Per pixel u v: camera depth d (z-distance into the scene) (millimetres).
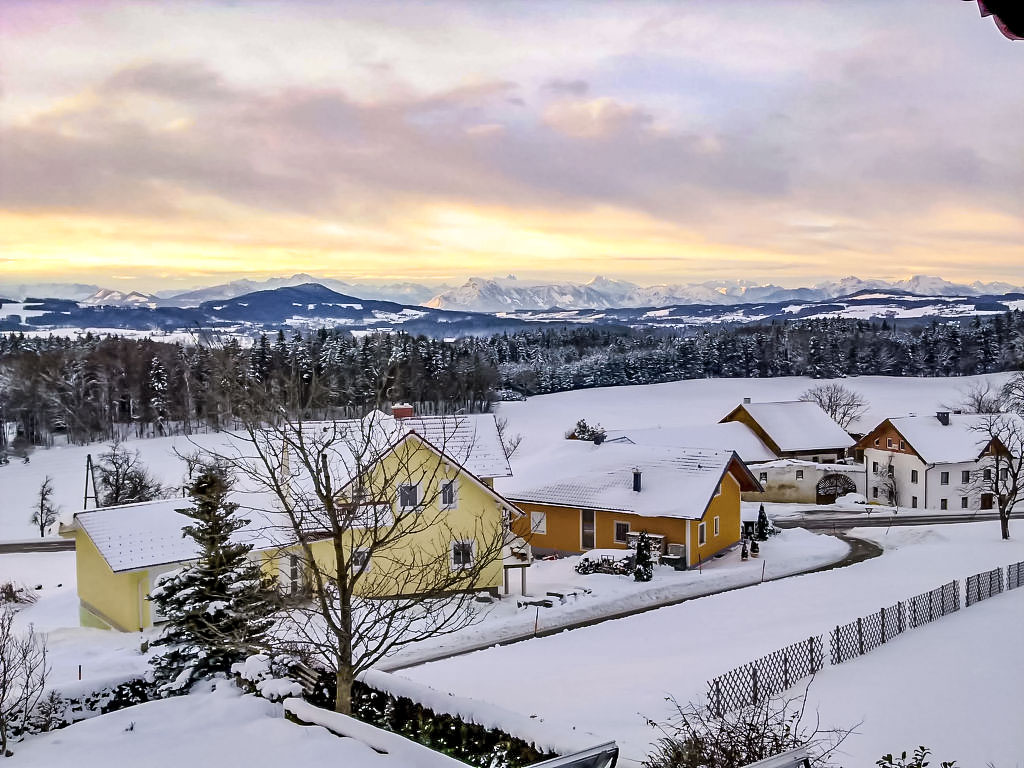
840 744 12320
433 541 30344
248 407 14477
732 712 13641
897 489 65812
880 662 17719
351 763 10039
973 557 37312
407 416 33781
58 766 10391
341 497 15039
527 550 34906
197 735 11180
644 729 13812
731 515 43656
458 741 12250
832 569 37594
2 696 12734
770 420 74812
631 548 39469
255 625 17609
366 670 14867
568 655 22078
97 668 20891
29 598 38719
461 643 26531
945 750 11891
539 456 49375
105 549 28688
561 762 8586
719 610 27422
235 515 27781
